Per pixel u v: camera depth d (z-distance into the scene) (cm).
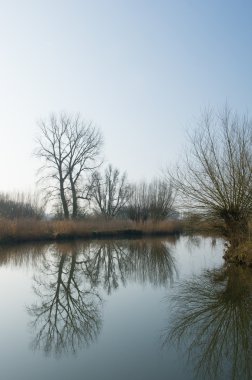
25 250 2708
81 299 1316
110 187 5703
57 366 738
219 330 937
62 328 991
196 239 3944
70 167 4116
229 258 1906
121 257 2466
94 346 845
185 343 850
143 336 904
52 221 3694
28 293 1412
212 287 1423
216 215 1908
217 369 703
